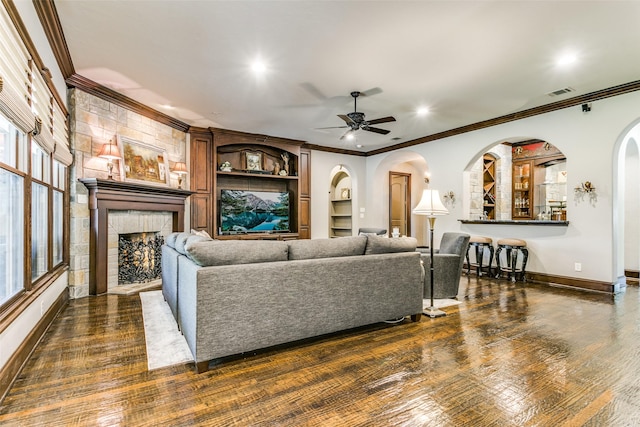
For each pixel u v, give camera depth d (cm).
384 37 289
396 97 436
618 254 445
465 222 580
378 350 246
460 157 593
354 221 812
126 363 222
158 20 264
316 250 266
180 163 524
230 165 635
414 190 911
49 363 221
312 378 203
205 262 220
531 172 720
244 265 227
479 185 694
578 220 448
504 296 407
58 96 315
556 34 285
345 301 268
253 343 228
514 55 323
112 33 283
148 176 475
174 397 181
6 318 185
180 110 489
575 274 453
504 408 171
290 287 242
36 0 236
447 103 459
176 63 338
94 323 301
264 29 276
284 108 480
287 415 165
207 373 209
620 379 200
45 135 261
